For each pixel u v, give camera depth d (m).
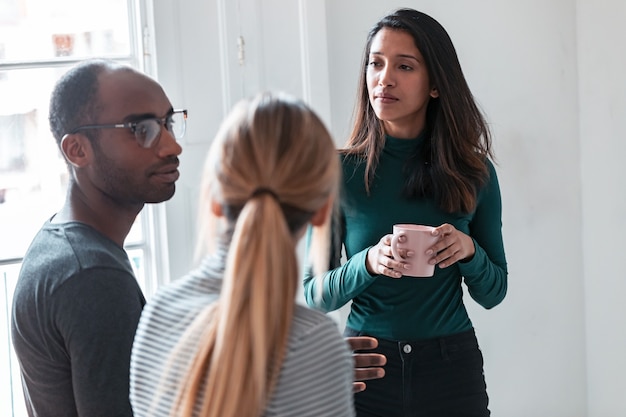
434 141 1.95
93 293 1.29
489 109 2.73
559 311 2.86
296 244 1.10
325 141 1.06
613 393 2.75
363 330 1.92
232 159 1.03
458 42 2.68
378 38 1.94
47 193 2.42
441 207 1.93
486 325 2.81
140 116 1.45
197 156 2.47
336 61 2.56
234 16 2.46
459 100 1.96
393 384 1.88
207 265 1.10
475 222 2.03
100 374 1.27
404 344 1.87
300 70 2.53
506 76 2.73
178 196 2.46
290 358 1.01
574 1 2.75
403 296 1.88
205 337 1.02
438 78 1.94
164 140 1.48
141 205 1.52
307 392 1.02
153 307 1.12
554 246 2.83
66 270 1.31
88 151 1.45
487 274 1.92
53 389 1.36
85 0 2.39
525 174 2.78
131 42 2.43
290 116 1.04
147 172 1.46
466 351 1.91
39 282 1.33
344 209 1.96
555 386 2.88
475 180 1.95
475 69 2.71
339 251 1.98
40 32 2.37
